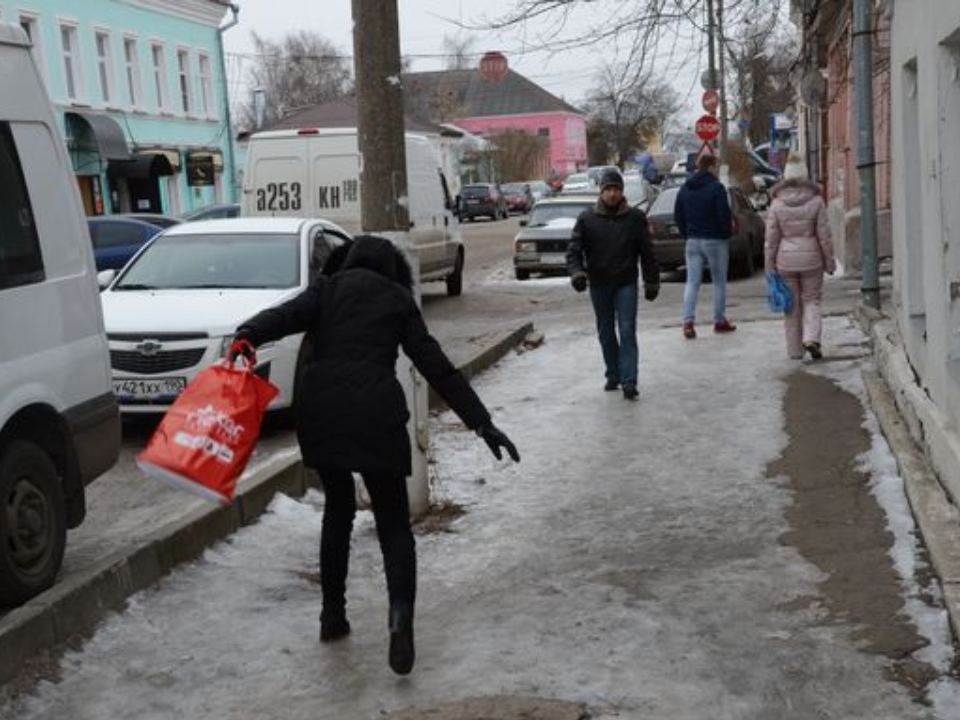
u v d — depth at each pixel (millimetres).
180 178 35188
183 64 36250
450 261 19250
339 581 4902
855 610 4910
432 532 6367
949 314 6090
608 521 6410
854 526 5969
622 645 4727
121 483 7836
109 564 5238
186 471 4277
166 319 8977
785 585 5273
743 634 4770
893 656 4457
